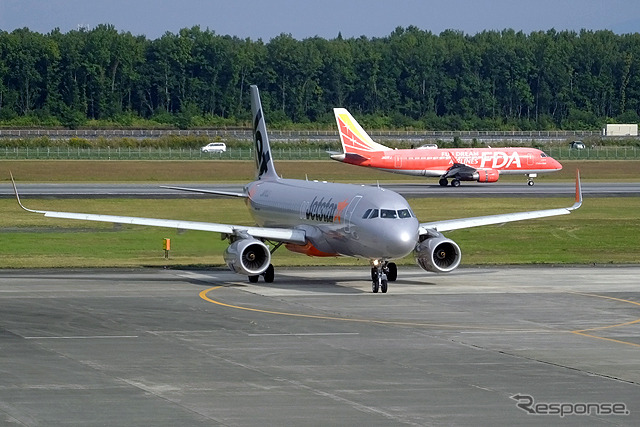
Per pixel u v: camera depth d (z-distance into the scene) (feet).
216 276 616.80
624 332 412.77
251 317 444.96
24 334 394.73
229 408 275.80
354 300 505.66
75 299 500.33
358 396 291.58
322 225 561.02
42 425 255.91
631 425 262.06
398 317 449.06
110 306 476.54
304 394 293.64
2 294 517.55
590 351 368.07
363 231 518.78
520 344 382.01
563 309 479.00
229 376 318.24
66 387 300.20
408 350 367.04
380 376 320.09
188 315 449.89
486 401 286.46
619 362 347.15
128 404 279.28
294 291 541.34
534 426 260.01
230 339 387.14
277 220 631.15
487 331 412.36
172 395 290.97
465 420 264.93
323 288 556.10
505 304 494.59
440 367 335.47
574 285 575.79
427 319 444.14
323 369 330.34
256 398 288.10
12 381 307.58
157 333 400.06
